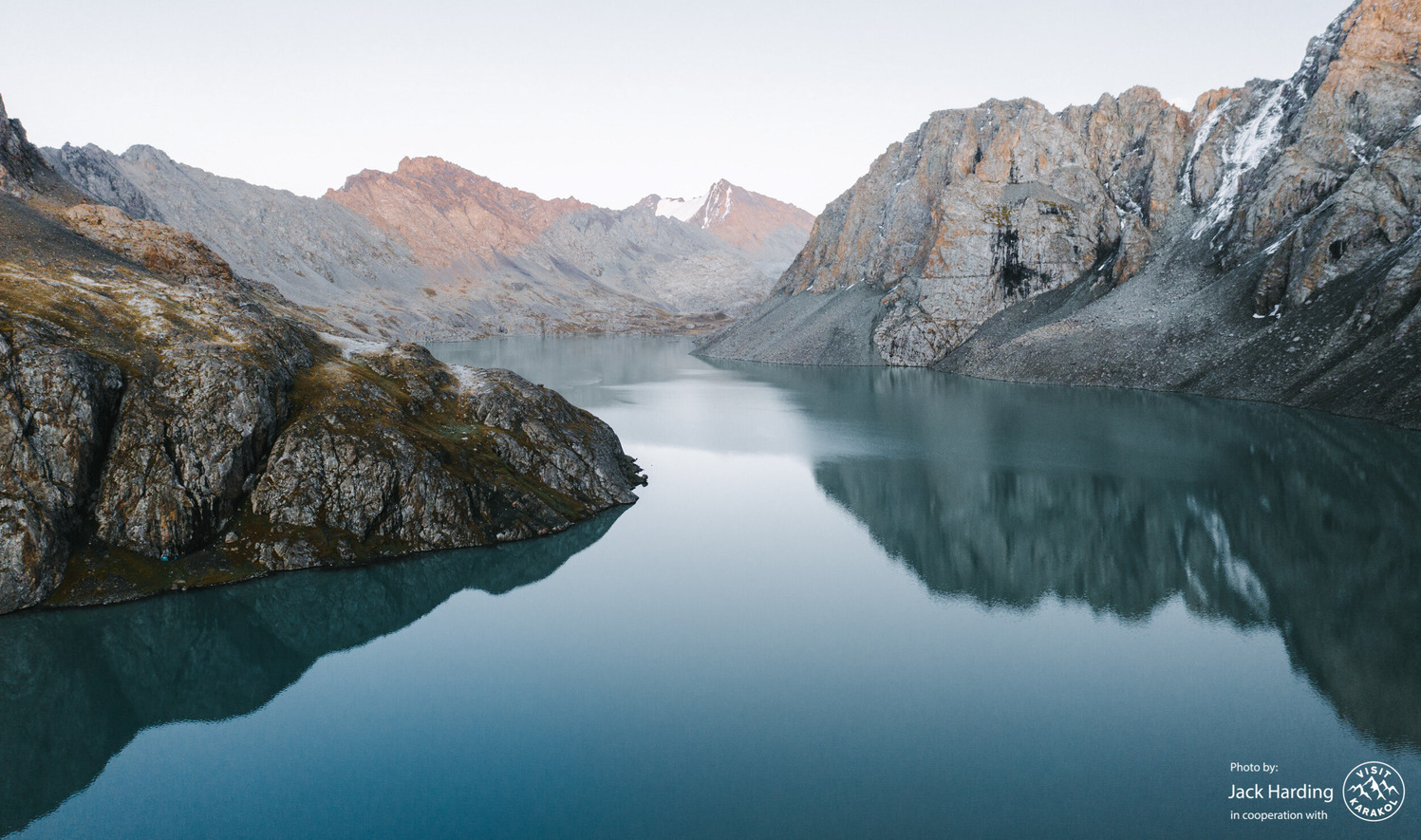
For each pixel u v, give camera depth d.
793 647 46.50
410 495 63.00
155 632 48.53
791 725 37.84
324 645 47.38
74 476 52.56
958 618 50.53
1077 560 60.94
